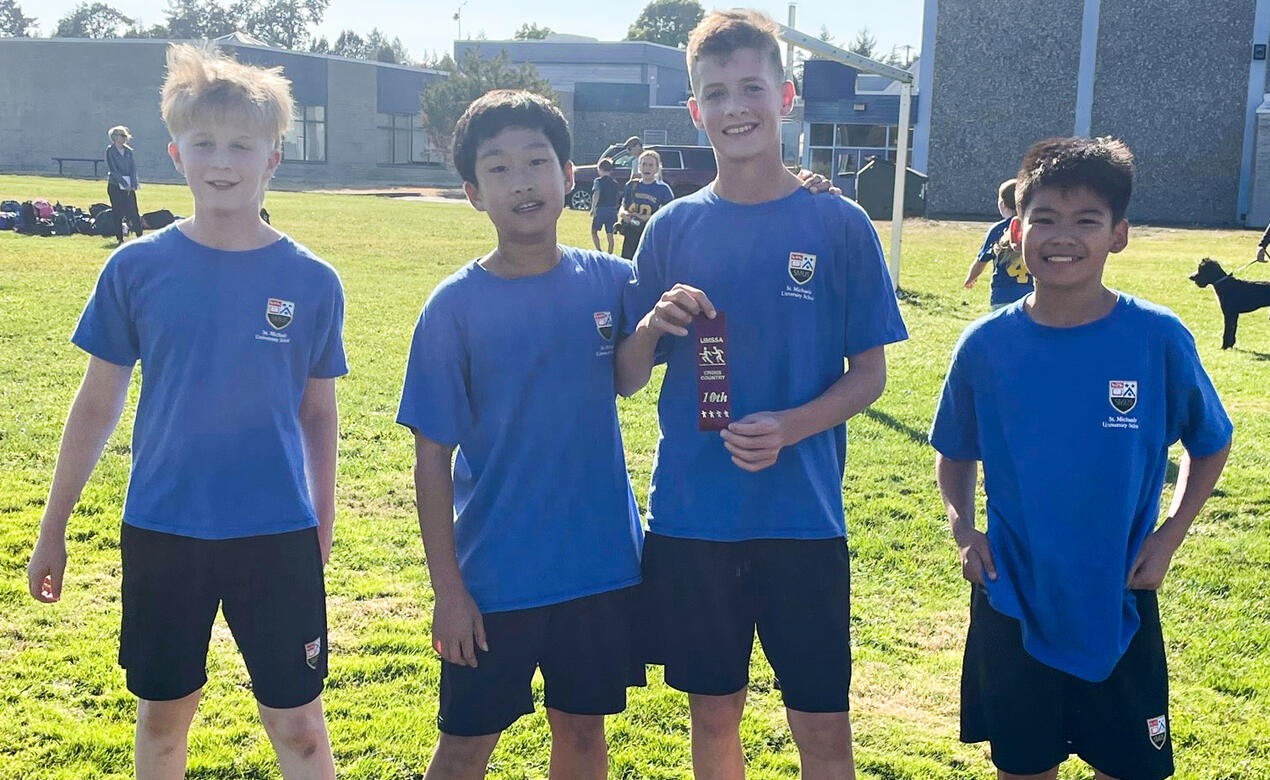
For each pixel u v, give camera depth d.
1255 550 5.34
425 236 21.47
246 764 3.31
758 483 2.68
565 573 2.68
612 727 3.62
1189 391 2.59
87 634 4.13
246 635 2.70
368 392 8.16
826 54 13.12
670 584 2.72
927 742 3.57
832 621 2.68
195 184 2.66
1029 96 37.34
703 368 2.55
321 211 28.06
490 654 2.65
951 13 37.69
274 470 2.69
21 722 3.51
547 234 2.66
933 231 29.00
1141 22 35.84
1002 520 2.68
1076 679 2.61
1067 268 2.54
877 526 5.62
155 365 2.67
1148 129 36.38
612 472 2.76
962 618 4.56
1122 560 2.56
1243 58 35.06
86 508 5.45
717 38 2.63
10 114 48.81
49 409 7.27
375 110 52.75
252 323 2.67
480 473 2.70
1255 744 3.56
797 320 2.66
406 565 4.96
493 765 3.38
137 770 2.78
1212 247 24.92
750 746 3.53
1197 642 4.32
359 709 3.67
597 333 2.72
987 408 2.70
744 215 2.68
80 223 18.31
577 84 53.66
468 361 2.65
